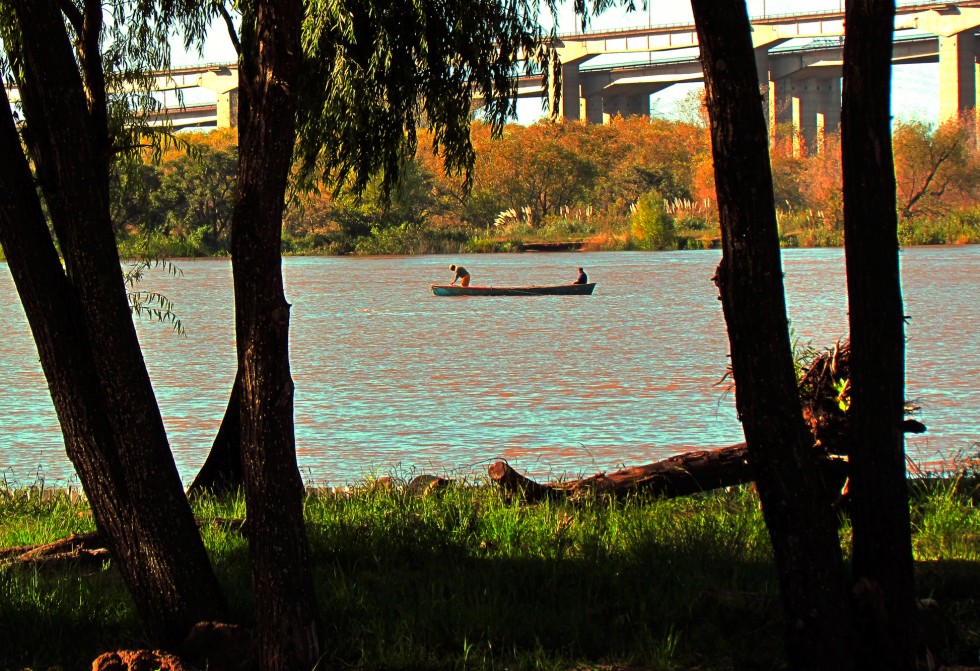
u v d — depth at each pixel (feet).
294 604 67.97
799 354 115.24
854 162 65.16
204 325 429.38
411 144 139.44
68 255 69.82
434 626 77.71
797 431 64.28
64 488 155.12
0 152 69.05
